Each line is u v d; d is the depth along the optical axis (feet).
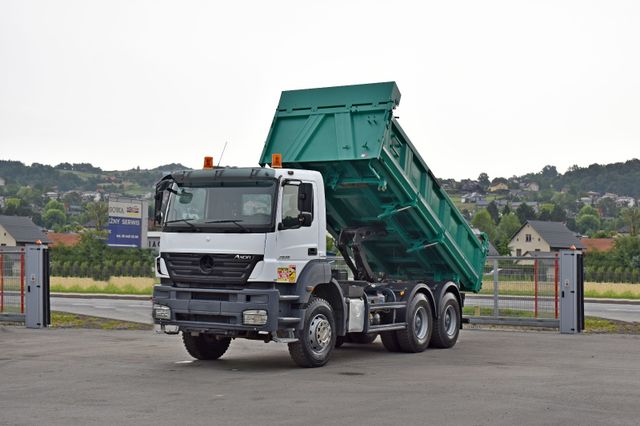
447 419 30.37
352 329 48.75
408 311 53.57
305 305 44.78
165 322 45.34
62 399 34.47
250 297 43.32
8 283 75.66
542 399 34.78
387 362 48.52
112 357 49.75
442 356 52.08
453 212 58.03
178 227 45.32
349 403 33.71
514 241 453.99
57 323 75.00
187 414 31.24
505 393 36.35
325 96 51.37
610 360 49.47
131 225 188.55
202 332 44.52
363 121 49.96
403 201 52.95
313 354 45.14
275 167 46.29
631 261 226.58
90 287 157.38
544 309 72.79
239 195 44.37
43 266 72.18
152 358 49.37
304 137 51.49
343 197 53.26
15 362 47.03
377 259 60.34
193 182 45.52
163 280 46.37
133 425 29.22
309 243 45.44
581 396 35.63
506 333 69.00
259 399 34.63
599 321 77.82
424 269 60.18
